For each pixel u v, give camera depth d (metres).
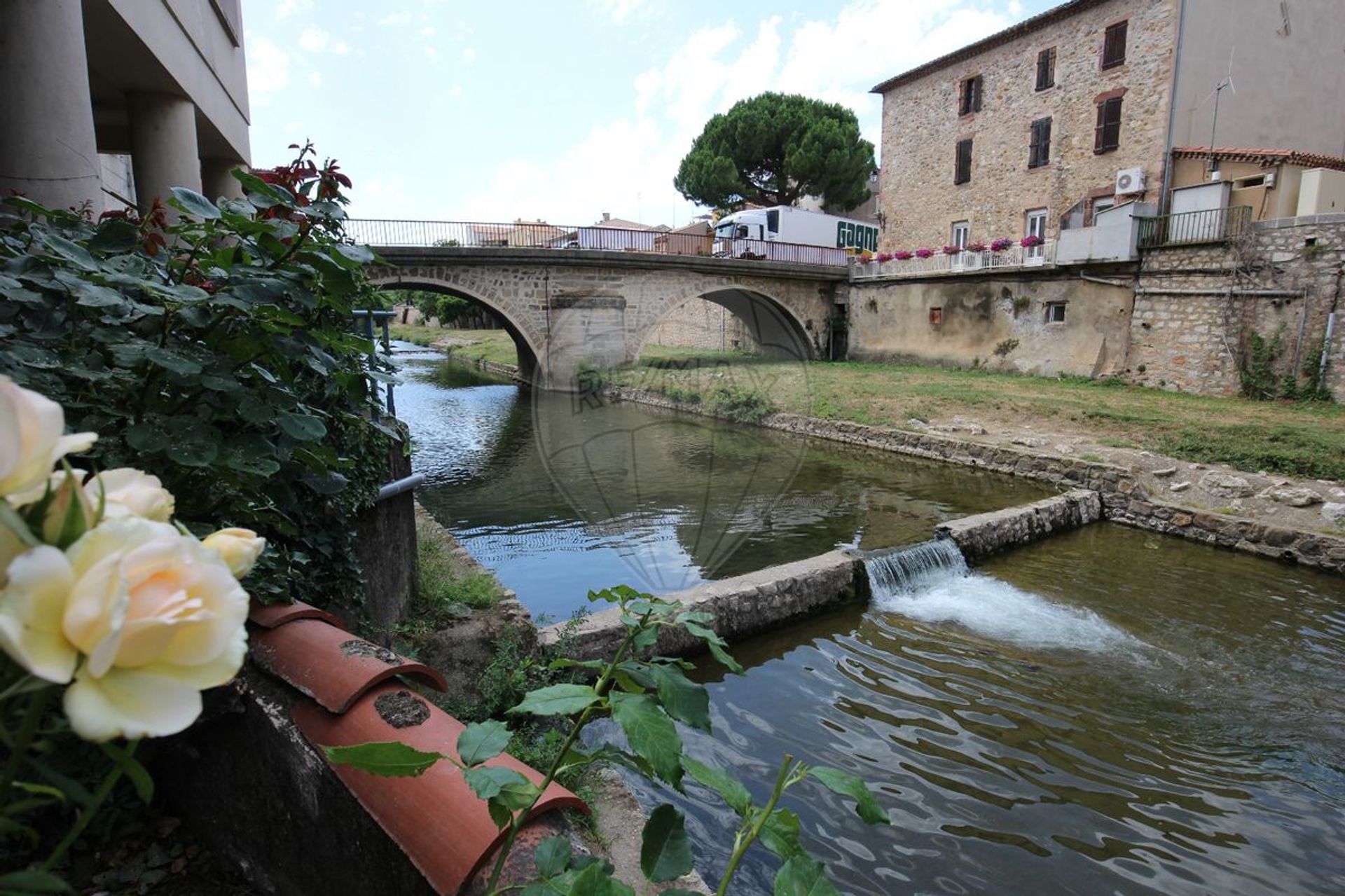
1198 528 8.60
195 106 5.76
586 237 21.59
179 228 1.61
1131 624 6.39
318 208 1.77
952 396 14.96
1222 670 5.58
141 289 1.45
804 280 23.31
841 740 4.66
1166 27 16.70
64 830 1.49
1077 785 4.23
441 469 11.66
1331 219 12.66
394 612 3.73
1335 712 5.02
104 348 1.47
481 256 17.97
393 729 1.17
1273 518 8.30
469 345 36.44
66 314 1.44
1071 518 9.18
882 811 0.72
